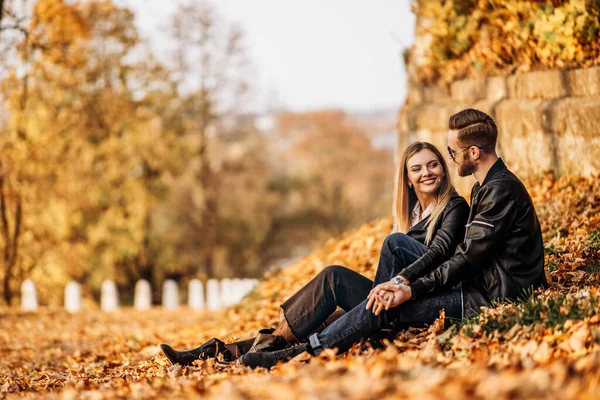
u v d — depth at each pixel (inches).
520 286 176.9
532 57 345.7
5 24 556.1
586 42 313.4
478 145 183.5
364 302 174.6
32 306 719.7
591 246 232.2
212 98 1163.3
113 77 964.0
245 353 187.8
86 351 352.2
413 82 432.1
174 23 1090.7
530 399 106.8
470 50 392.5
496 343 159.3
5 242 753.6
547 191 309.4
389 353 156.3
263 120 1421.0
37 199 793.6
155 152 1113.4
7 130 733.3
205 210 1290.6
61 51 644.1
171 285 832.3
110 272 1058.1
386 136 2432.3
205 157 1249.4
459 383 114.6
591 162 301.1
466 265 174.7
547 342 154.5
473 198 182.7
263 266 1681.8
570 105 308.5
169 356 196.1
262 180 1594.5
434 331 176.1
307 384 123.5
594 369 119.3
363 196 2091.5
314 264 360.8
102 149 1031.6
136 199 1087.0
